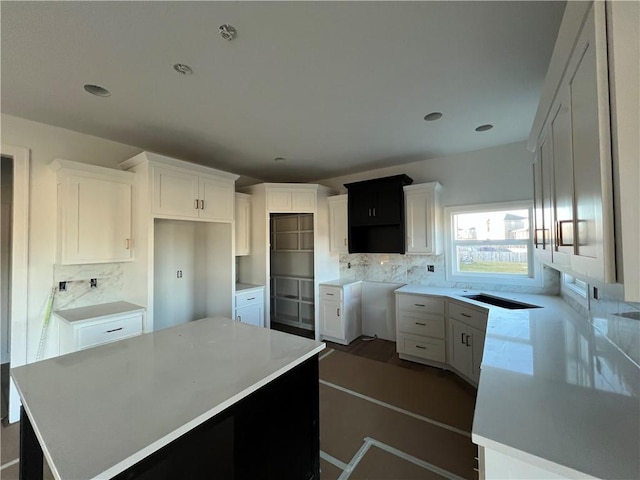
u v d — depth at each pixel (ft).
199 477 3.32
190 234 12.51
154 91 6.52
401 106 7.44
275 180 15.48
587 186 2.75
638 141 2.20
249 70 5.81
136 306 8.58
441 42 5.07
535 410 3.14
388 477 5.49
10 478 5.54
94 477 2.25
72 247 7.67
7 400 8.17
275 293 16.16
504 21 4.58
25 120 7.74
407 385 9.07
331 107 7.43
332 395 8.49
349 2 4.17
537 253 6.03
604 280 2.34
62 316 7.54
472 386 8.91
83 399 3.37
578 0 2.60
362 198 12.81
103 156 9.23
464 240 11.45
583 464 2.35
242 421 3.78
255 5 4.19
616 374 3.94
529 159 10.02
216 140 9.56
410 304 10.87
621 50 2.26
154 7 4.18
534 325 6.31
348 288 13.04
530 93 6.85
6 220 11.12
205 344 5.17
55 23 4.43
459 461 5.86
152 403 3.28
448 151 11.09
